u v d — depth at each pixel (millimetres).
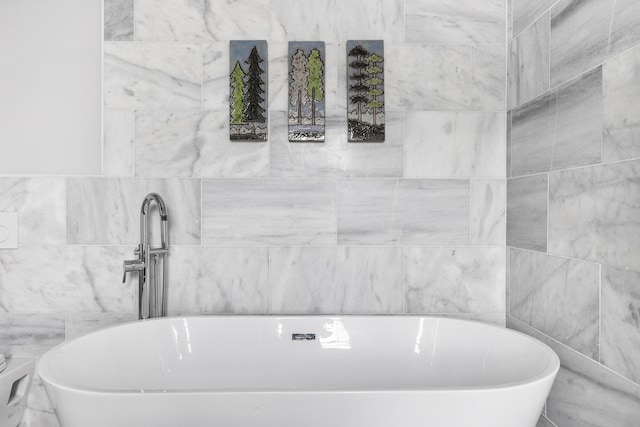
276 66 1836
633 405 1077
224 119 1833
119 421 1045
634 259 1078
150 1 1833
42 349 1806
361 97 1806
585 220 1286
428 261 1841
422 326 1689
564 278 1397
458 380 1603
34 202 1809
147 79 1831
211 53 1834
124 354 1571
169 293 1817
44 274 1810
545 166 1521
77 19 1856
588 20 1276
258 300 1831
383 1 1842
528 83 1652
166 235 1765
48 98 1852
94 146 1859
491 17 1853
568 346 1373
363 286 1835
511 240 1790
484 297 1844
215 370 1670
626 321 1104
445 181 1840
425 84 1843
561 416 1411
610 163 1172
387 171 1840
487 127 1849
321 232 1833
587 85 1279
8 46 1845
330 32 1839
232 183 1826
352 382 1681
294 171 1833
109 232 1817
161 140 1825
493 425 1063
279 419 1043
